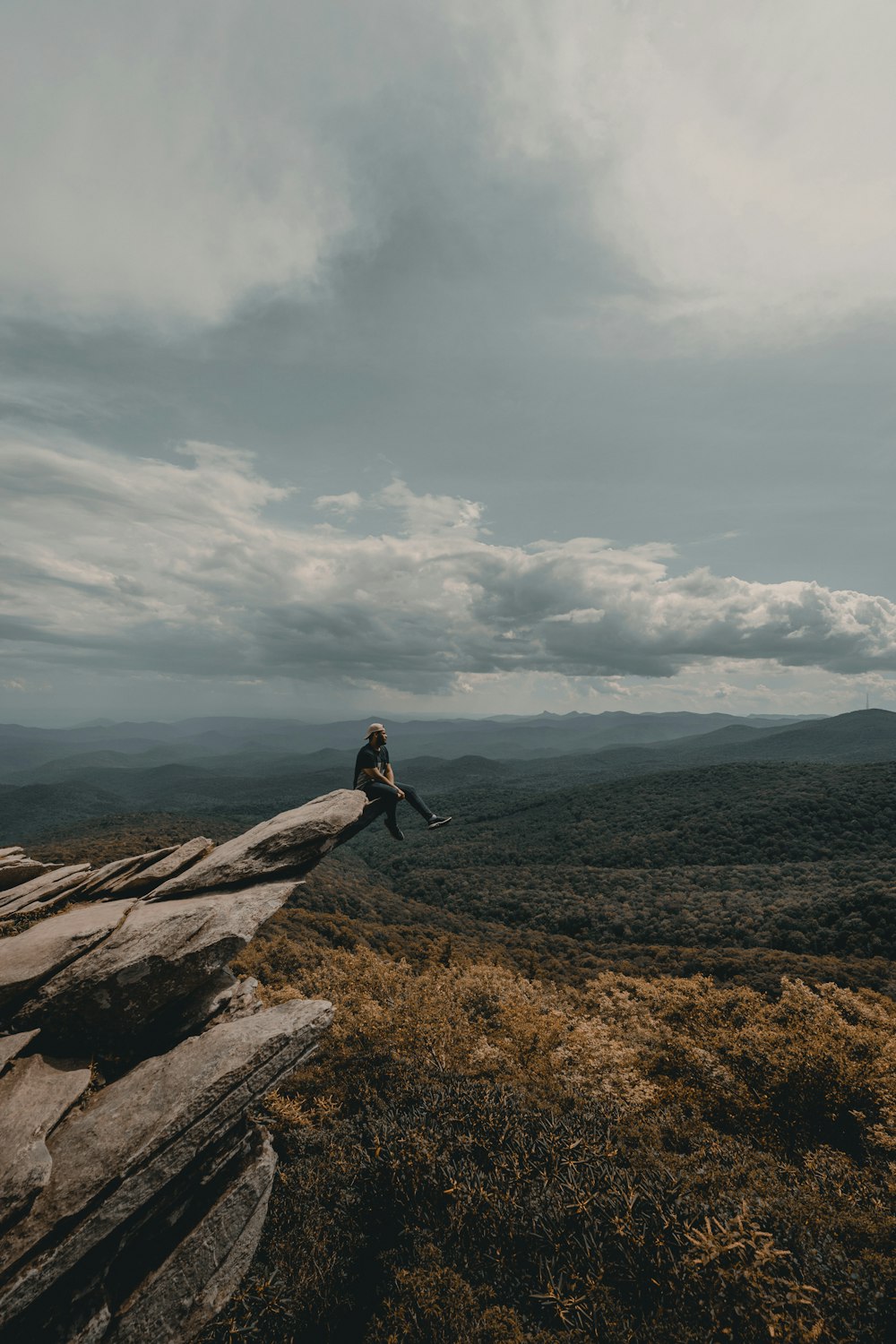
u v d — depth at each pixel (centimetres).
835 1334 802
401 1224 1095
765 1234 932
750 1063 1850
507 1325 844
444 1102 1442
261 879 998
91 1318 651
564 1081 1853
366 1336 859
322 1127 1430
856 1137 1602
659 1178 1096
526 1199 1077
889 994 4319
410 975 3600
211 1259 801
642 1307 872
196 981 877
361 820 1082
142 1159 678
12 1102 679
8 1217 580
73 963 801
